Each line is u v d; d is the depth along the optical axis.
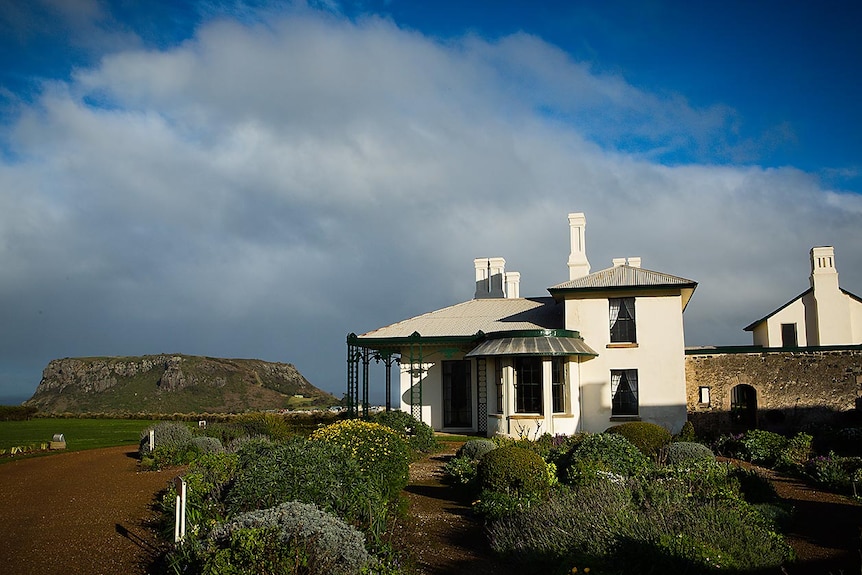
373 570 8.40
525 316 32.50
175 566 8.84
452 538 11.79
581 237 34.38
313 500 10.38
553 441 23.59
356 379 30.83
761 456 20.38
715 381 28.50
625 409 28.11
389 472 13.89
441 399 31.22
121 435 30.97
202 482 12.40
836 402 27.20
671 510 10.72
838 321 34.66
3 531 12.20
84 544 11.23
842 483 16.16
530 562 9.93
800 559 10.31
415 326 32.94
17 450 24.14
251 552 7.83
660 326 28.12
